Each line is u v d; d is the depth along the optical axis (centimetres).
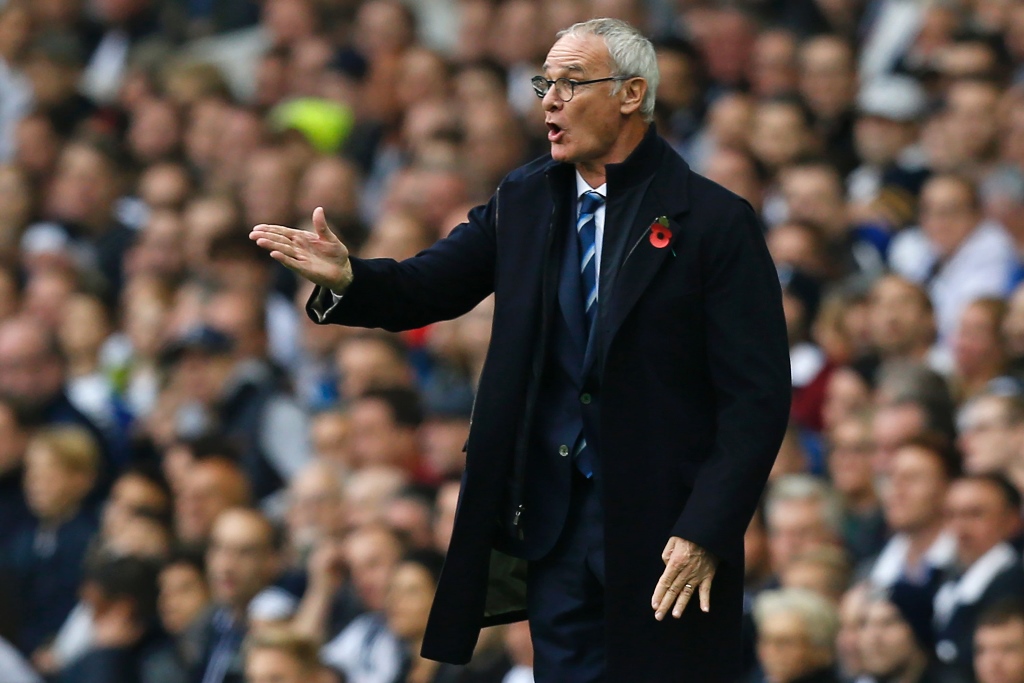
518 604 1745
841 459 3117
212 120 5553
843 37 5053
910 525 2812
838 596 2858
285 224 4756
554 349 1667
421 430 3569
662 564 1622
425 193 4481
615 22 1655
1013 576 2652
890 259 3925
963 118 4109
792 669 2677
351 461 3578
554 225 1673
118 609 3359
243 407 3922
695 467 1631
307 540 3388
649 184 1647
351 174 4769
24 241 5131
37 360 4066
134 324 4484
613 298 1627
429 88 5206
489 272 1734
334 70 5566
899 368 3088
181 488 3594
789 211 4019
